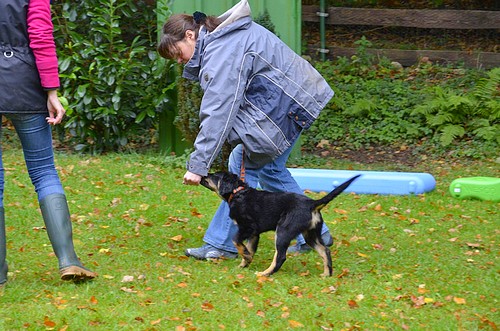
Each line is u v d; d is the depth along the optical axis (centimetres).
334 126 1661
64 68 1364
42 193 738
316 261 872
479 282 812
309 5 2019
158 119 1440
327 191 1205
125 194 1155
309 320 684
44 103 718
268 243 945
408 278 815
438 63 1934
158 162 1362
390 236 988
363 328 674
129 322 663
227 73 760
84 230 977
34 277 779
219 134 768
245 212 797
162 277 786
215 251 863
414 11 1983
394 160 1527
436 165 1471
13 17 685
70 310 678
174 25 791
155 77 1382
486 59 1919
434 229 1024
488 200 1162
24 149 734
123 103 1414
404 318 700
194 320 674
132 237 956
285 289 755
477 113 1606
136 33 1469
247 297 731
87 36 1422
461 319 704
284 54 791
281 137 793
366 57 1928
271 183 862
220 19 794
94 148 1448
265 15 1376
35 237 937
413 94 1730
